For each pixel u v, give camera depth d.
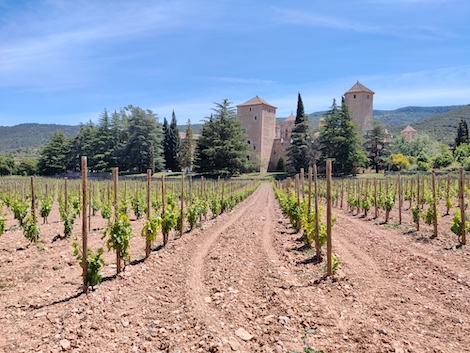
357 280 6.46
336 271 6.84
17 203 12.01
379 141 57.41
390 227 12.24
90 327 4.40
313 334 4.32
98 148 69.12
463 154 53.03
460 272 6.89
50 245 8.98
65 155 74.56
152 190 22.94
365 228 12.30
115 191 6.61
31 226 8.79
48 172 73.12
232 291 5.72
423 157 53.06
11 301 5.25
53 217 15.01
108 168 67.50
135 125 63.47
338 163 53.00
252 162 69.12
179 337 4.24
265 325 4.57
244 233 10.99
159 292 5.74
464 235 9.05
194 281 6.28
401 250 8.77
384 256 8.22
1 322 4.54
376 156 57.41
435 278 6.58
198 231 11.61
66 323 4.46
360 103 67.56
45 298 5.36
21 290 5.74
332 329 4.45
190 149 74.62
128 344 4.09
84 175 5.52
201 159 59.28
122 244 6.47
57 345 3.97
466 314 4.98
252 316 4.83
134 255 8.14
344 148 52.94
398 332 4.41
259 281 6.27
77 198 14.99
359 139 53.28
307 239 8.80
